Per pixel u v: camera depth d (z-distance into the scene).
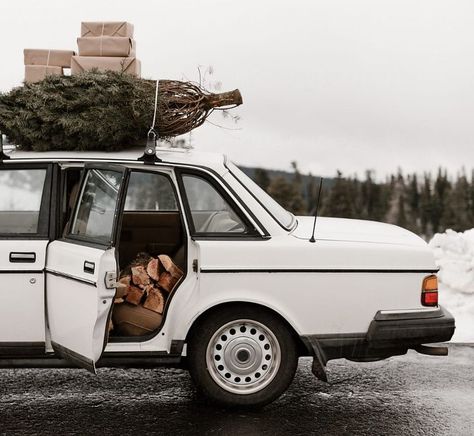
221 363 4.76
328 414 4.82
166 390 5.30
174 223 5.68
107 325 4.22
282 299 4.66
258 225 4.72
